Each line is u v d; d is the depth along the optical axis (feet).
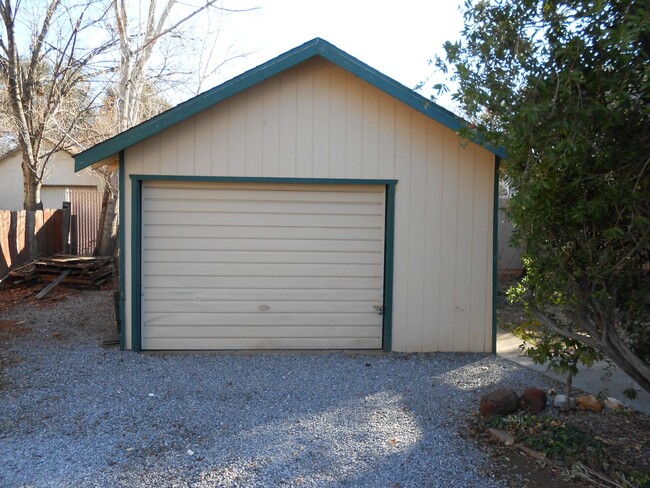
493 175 26.89
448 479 14.60
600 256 14.39
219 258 26.73
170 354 26.27
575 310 15.39
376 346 27.27
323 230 27.02
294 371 23.82
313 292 27.04
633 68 13.26
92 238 61.62
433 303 27.04
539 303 16.06
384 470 15.06
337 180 26.55
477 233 27.02
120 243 26.16
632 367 15.01
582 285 14.99
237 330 26.86
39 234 47.52
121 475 14.65
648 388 15.08
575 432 16.44
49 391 20.97
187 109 25.02
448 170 26.84
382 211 27.09
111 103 52.85
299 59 25.27
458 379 22.98
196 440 16.85
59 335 29.37
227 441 16.78
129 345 26.50
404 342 27.04
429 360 25.75
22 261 44.62
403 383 22.41
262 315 26.94
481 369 24.40
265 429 17.69
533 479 14.47
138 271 26.25
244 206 26.73
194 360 25.29
